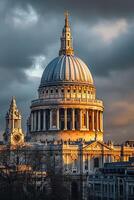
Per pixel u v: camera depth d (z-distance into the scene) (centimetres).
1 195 19138
